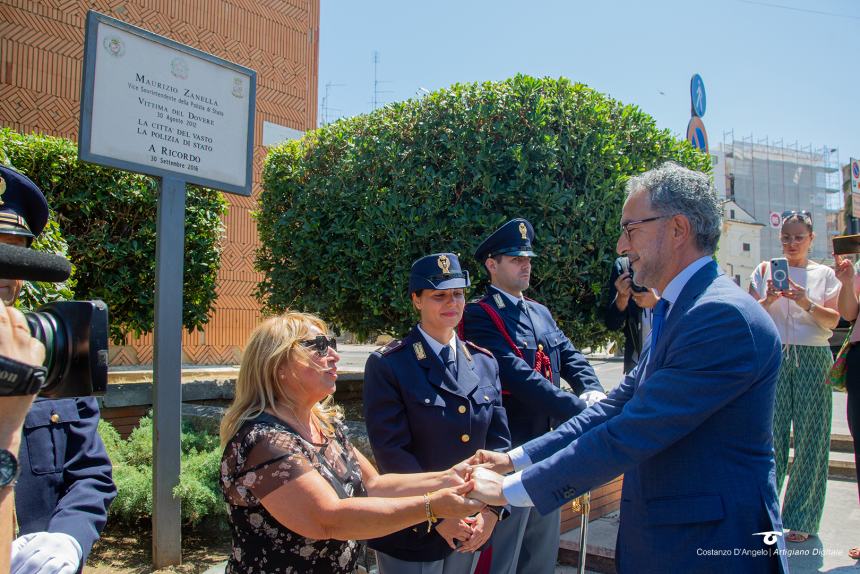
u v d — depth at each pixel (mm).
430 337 2924
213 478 4258
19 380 1023
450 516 1995
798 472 4301
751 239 44875
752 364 1862
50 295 4027
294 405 2088
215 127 4316
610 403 2455
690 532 1911
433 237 5633
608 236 5531
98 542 4207
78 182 6727
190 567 3875
